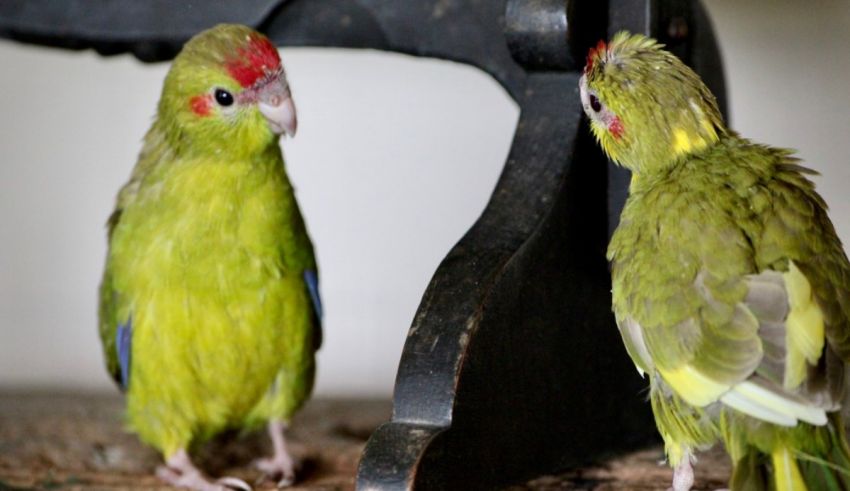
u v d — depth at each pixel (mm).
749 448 2793
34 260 5938
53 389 5848
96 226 5891
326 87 5781
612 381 3523
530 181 3229
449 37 3699
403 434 2826
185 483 3695
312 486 3609
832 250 2906
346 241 5863
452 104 5711
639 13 3299
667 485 3268
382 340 5891
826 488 2699
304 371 3832
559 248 3236
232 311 3660
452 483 2881
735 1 5508
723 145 3168
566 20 3189
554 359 3264
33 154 5875
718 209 2938
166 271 3631
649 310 2932
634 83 3164
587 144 3314
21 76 5832
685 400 2877
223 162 3617
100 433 4184
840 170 5535
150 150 3787
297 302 3750
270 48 3627
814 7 5477
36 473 3691
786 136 5555
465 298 2982
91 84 5816
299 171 5836
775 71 5531
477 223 3178
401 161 5777
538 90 3324
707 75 3545
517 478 3166
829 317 2762
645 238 3016
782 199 2939
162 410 3756
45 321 5957
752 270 2834
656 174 3176
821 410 2662
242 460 3941
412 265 5828
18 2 4098
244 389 3770
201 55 3605
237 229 3631
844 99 5500
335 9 3859
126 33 4035
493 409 3023
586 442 3438
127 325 3742
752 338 2750
